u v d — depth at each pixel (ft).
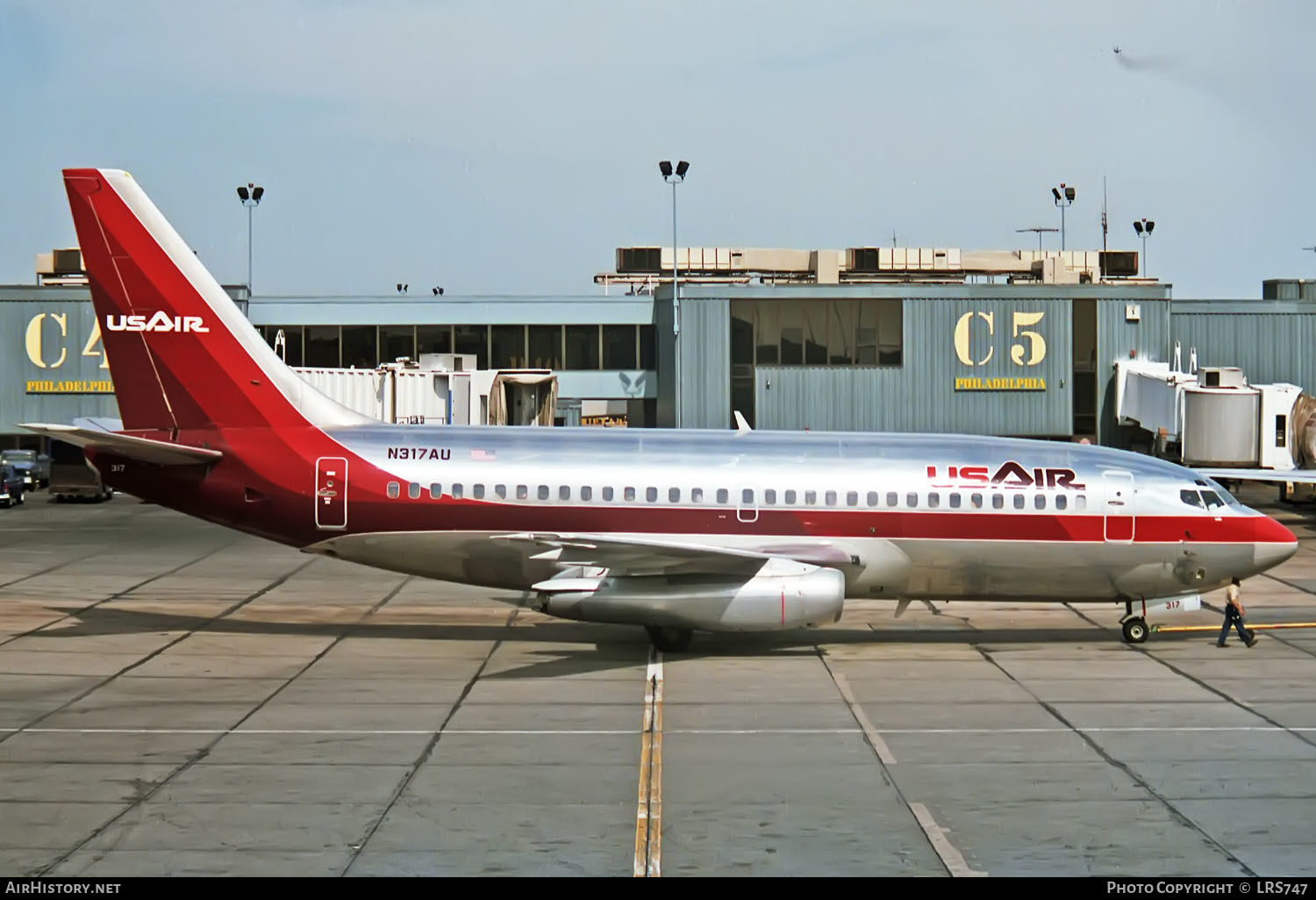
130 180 217.77
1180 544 218.18
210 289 219.61
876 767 146.82
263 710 172.86
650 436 224.12
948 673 198.59
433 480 217.36
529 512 216.54
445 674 196.65
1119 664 205.77
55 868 114.01
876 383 452.35
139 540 354.95
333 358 513.45
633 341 516.32
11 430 487.61
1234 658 210.79
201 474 219.41
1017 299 449.89
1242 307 487.61
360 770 144.66
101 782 139.44
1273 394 400.88
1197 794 136.77
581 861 115.96
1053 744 156.97
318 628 233.96
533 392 440.86
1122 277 575.38
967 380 451.94
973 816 129.39
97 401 485.97
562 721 167.63
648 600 205.16
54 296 483.51
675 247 455.22
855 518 217.97
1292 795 136.56
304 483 217.56
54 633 225.76
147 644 217.56
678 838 122.62
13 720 166.30
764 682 192.03
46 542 350.23
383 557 220.43
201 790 136.87
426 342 513.86
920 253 547.08
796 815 129.49
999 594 223.51
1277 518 418.31
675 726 165.07
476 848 119.44
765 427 453.99
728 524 216.74
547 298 513.86
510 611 252.83
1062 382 451.12
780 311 452.76
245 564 312.50
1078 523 218.59
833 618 205.77
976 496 218.79
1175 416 415.03
